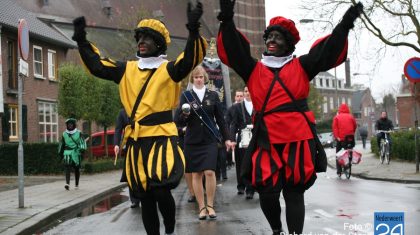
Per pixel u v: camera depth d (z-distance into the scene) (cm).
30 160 2181
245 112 1148
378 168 1912
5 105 2698
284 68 529
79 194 1322
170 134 538
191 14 516
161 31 546
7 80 2730
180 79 533
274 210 525
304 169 511
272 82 523
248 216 863
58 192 1388
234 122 1157
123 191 1519
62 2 4872
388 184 1399
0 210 1000
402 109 6262
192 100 883
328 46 514
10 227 811
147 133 533
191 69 527
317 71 526
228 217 859
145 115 534
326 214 844
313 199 1047
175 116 896
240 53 521
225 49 519
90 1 5272
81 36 549
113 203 1196
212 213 855
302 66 530
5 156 2211
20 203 1040
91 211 1060
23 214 946
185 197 1199
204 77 905
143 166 531
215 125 880
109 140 3138
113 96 2752
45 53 3188
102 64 548
